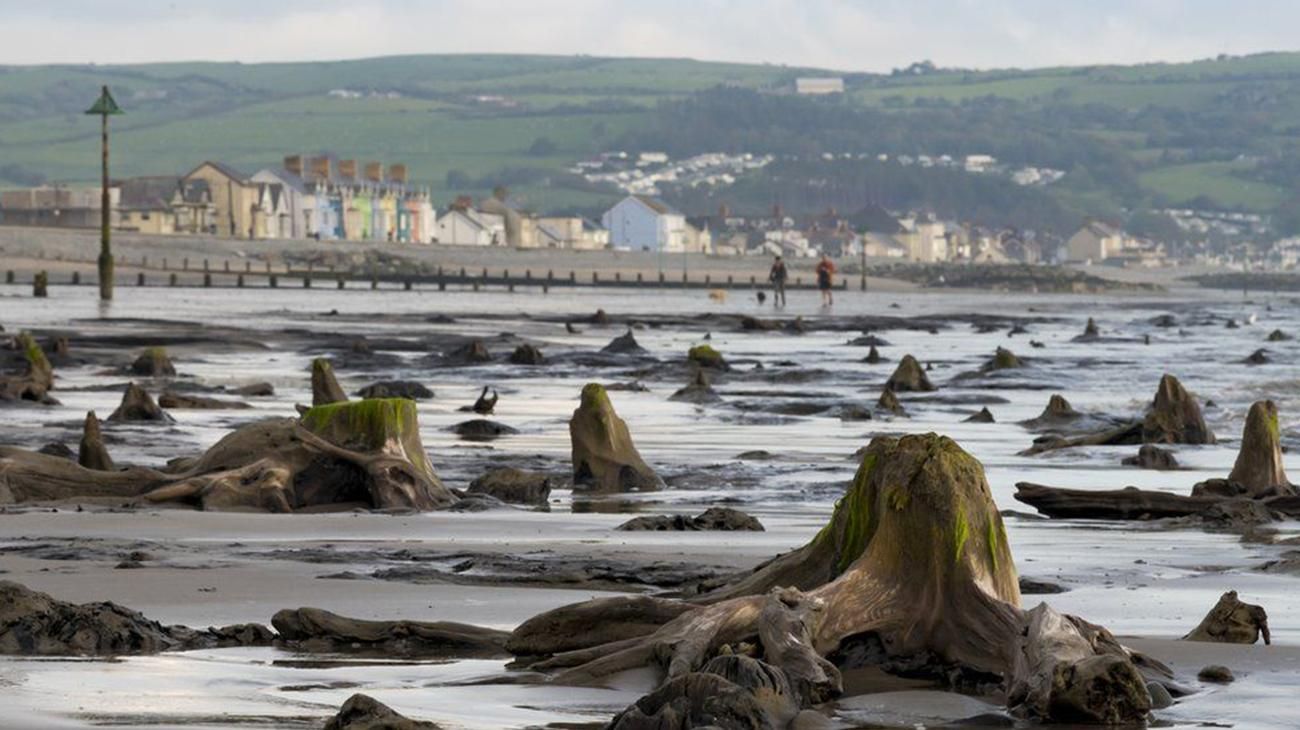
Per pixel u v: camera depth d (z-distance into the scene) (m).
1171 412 55.59
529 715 18.27
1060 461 50.88
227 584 26.20
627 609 21.33
